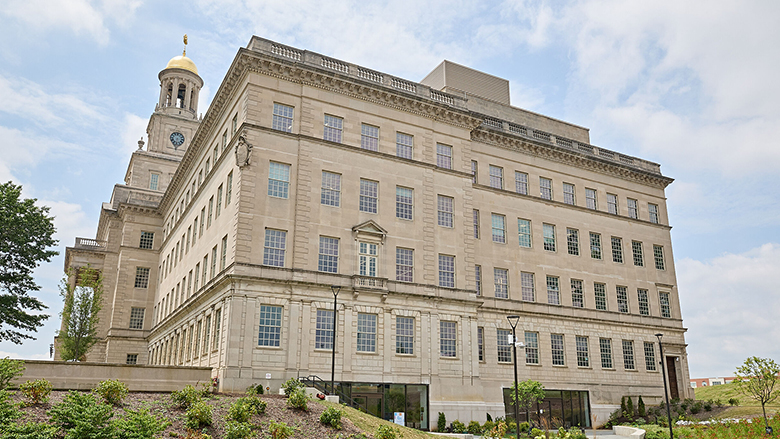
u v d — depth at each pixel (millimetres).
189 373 35031
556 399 56156
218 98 52719
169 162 94312
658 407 61281
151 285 79125
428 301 48938
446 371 48156
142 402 28891
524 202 60500
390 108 52188
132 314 77375
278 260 44281
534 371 55688
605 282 63500
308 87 48781
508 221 58938
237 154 44938
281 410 30969
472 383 49219
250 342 41312
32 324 57562
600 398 58531
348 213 47594
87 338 66625
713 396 72750
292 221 45375
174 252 69188
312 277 44562
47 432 21312
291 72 48000
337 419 30156
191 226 60969
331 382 39688
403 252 49406
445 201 53312
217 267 48062
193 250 58438
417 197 51219
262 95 46875
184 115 99625
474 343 50500
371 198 49156
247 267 42688
